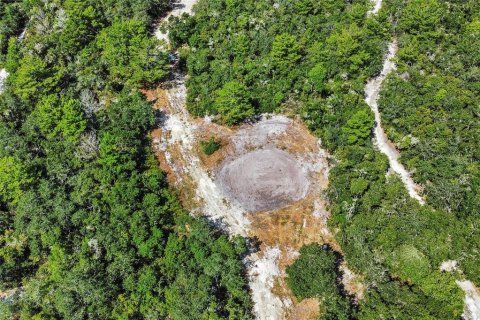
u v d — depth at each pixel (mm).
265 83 107438
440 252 75500
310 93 104438
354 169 88500
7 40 126438
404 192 84812
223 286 76062
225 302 73438
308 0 122188
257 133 100562
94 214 82188
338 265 79188
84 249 77375
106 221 82312
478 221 78688
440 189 83812
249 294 76438
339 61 107562
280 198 89062
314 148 97125
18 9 132125
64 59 115500
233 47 113375
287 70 107750
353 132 92875
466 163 86375
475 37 111250
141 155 94812
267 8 124062
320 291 71938
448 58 107312
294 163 94438
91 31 120938
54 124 95562
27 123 98062
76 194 84562
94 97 106625
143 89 110750
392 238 76750
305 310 74375
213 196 90375
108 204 84938
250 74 107375
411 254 73688
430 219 80312
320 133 98250
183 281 74750
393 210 81625
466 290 75188
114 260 77438
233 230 84750
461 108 96500
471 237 77062
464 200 82312
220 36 116500
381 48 111188
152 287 73938
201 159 96750
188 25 119500
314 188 90375
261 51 113125
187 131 102062
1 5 134500
